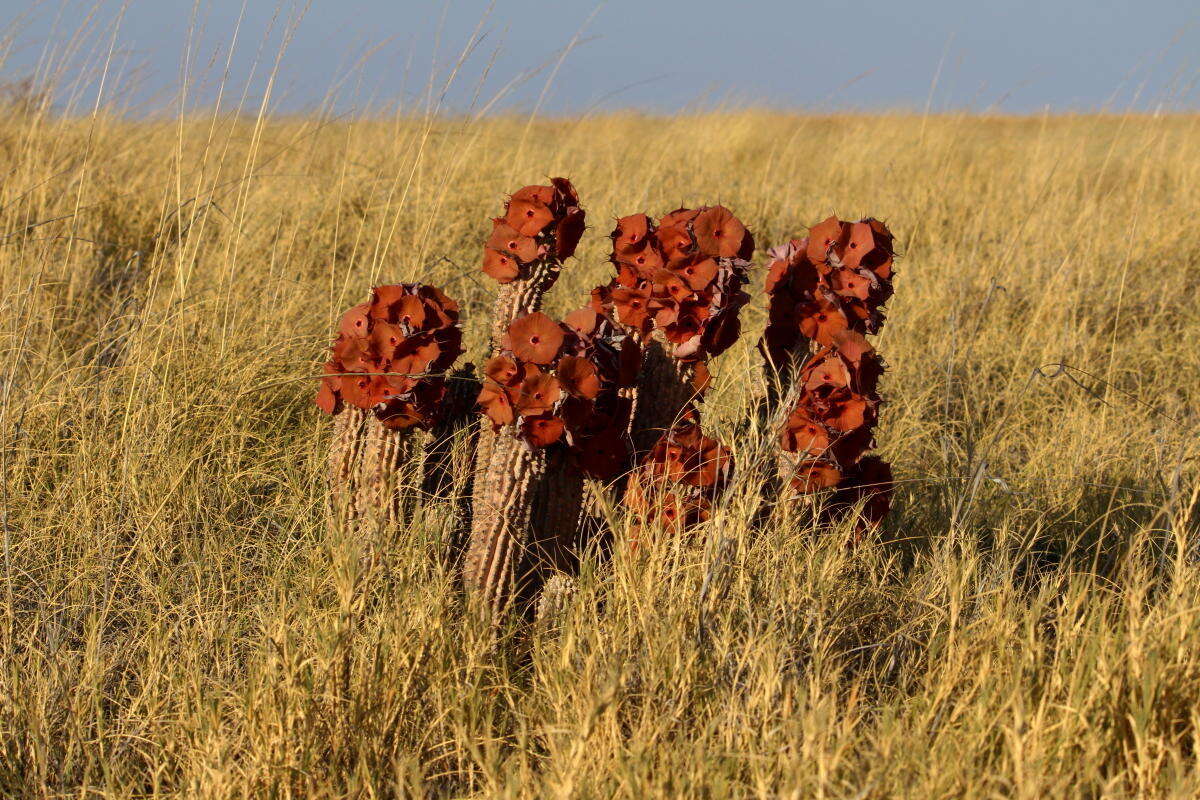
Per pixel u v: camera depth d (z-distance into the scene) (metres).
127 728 4.60
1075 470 7.31
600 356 5.16
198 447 6.88
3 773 4.23
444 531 5.51
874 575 5.48
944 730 3.88
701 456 5.21
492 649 4.77
